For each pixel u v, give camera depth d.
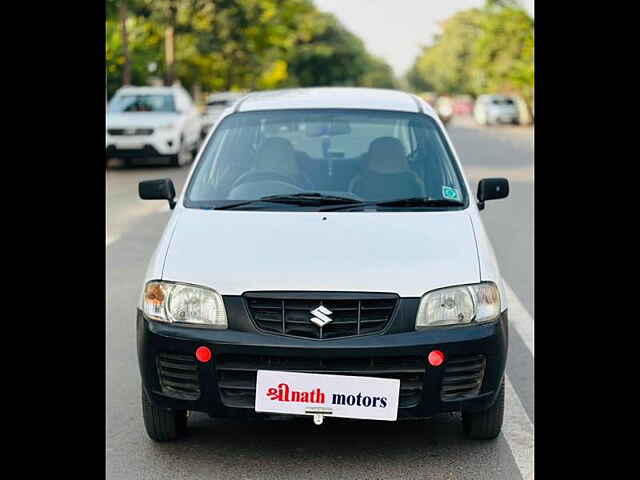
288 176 5.49
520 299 8.02
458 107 85.19
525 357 6.32
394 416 4.34
